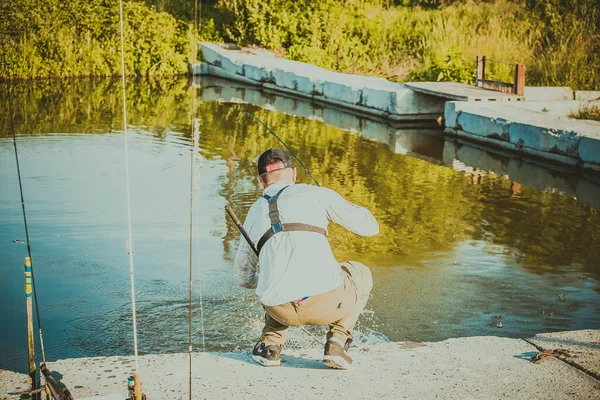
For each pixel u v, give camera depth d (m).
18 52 19.41
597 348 3.93
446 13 20.00
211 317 5.14
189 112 14.53
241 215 7.59
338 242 6.93
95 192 8.34
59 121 13.16
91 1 20.55
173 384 3.52
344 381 3.56
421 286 5.84
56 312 5.19
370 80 16.39
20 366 4.37
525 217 7.91
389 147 11.66
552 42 17.58
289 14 21.30
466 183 9.38
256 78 18.92
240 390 3.45
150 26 20.92
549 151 10.70
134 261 6.20
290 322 3.52
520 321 5.20
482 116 11.94
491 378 3.59
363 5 21.22
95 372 3.66
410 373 3.65
